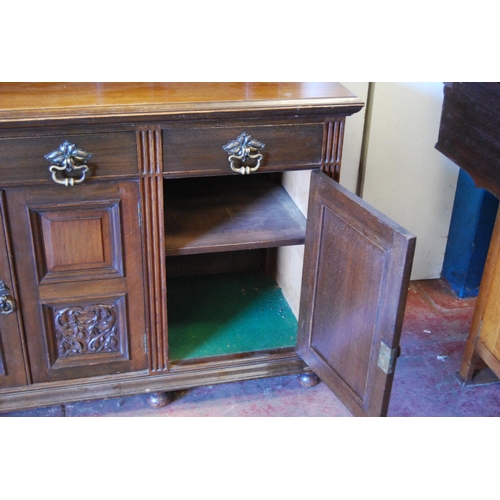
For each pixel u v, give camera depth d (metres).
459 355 2.40
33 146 1.67
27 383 1.98
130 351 2.01
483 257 2.66
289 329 2.29
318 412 2.10
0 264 1.79
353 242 1.72
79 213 1.79
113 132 1.70
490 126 2.00
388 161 2.55
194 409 2.10
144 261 1.88
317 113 1.80
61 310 1.91
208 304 2.43
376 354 1.69
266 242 1.99
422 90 2.43
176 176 1.80
